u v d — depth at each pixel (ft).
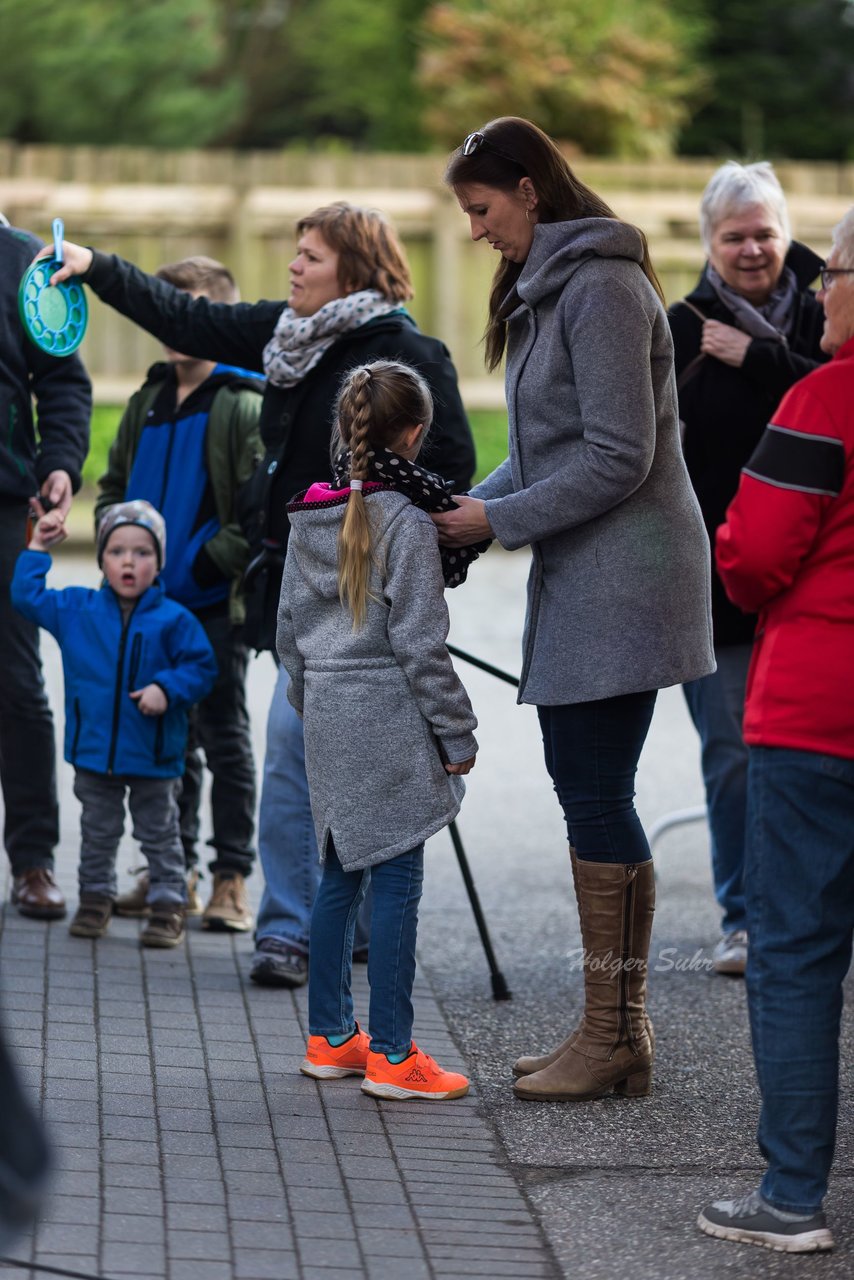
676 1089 18.90
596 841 18.24
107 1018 19.84
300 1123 17.33
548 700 17.93
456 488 21.20
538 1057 19.42
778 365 22.56
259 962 21.30
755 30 101.96
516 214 17.99
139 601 22.59
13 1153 11.03
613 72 78.02
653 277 18.03
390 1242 14.83
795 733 14.61
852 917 14.88
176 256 67.31
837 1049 14.89
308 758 18.38
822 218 72.13
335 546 17.88
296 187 68.95
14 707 23.50
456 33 78.64
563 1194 16.05
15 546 23.44
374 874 18.25
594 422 17.35
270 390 21.91
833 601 14.64
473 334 69.36
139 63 92.58
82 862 22.99
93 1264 13.94
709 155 100.53
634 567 17.67
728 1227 15.02
